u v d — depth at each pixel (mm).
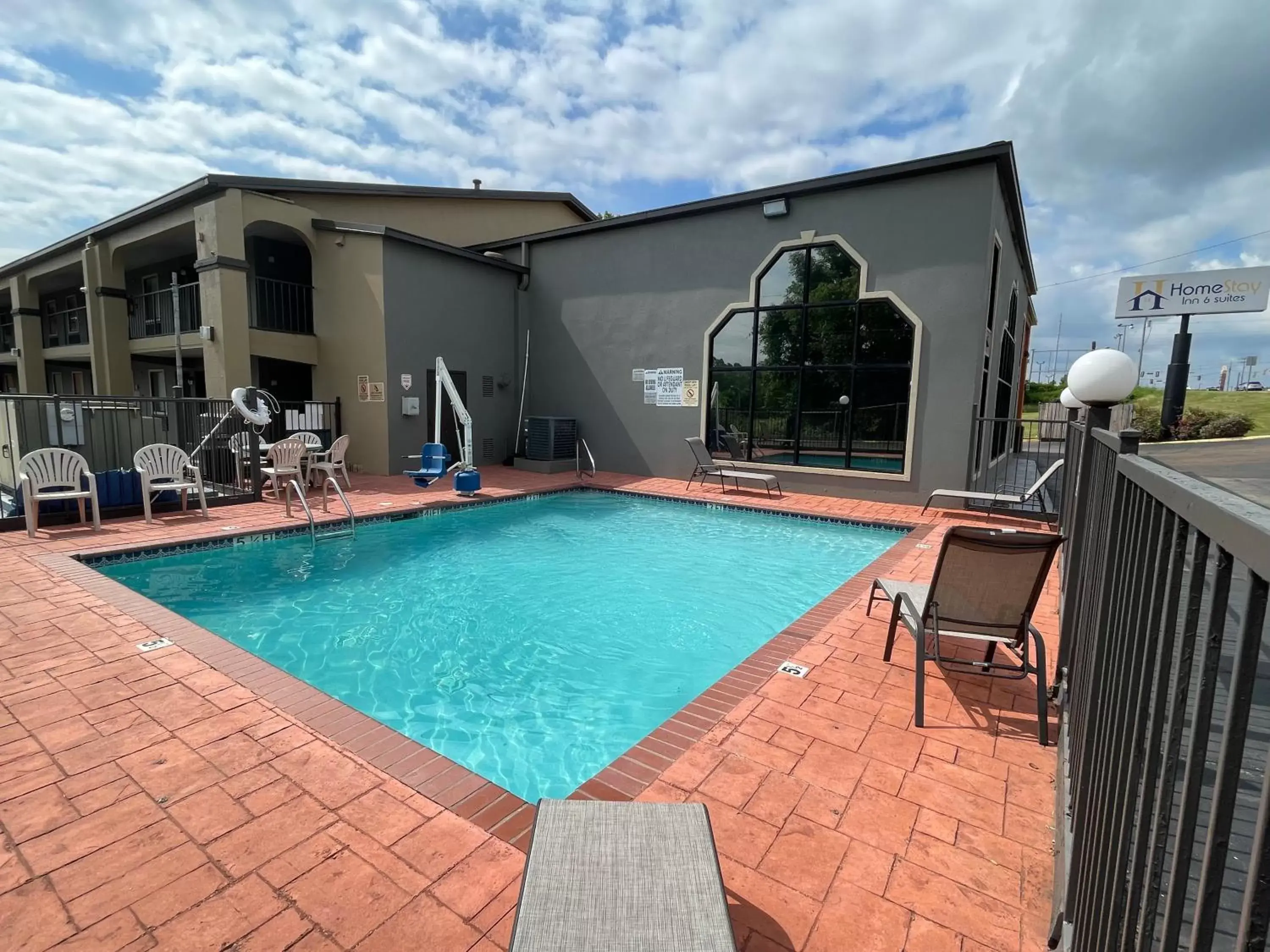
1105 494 2166
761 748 2867
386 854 2137
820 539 7863
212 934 1805
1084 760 1783
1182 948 1749
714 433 11250
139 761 2639
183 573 5980
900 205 8945
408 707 3729
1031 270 16062
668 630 4957
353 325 11172
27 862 2061
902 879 2076
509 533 7973
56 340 19141
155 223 12156
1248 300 18078
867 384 9523
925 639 3459
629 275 11969
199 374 15547
